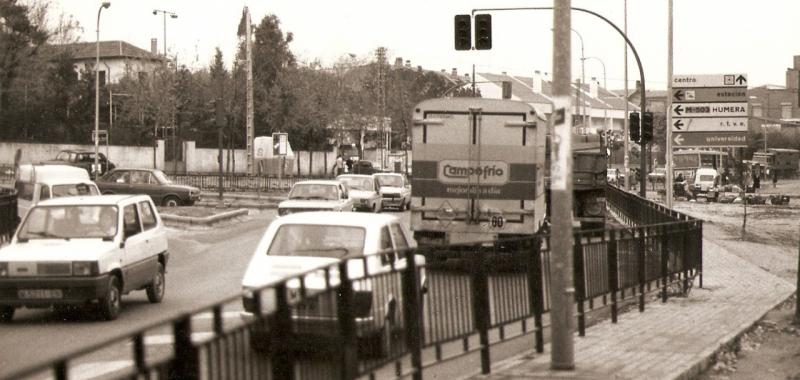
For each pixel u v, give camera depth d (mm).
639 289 30875
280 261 23141
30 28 120250
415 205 44562
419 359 16688
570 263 19828
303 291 12836
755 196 121625
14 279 27875
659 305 33000
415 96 185375
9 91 121062
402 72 188625
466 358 22594
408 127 175625
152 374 8672
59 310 31469
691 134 69250
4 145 121062
